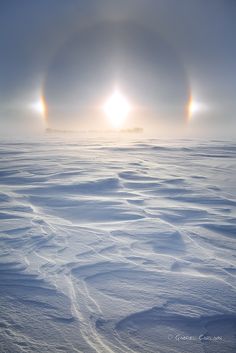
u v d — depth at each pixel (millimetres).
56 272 2787
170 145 29453
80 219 4688
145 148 24359
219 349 1795
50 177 8992
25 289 2465
